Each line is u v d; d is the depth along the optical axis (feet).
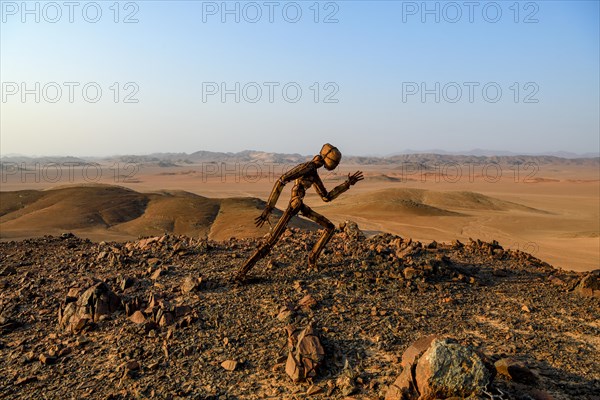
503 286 38.01
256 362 25.43
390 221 249.75
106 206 281.13
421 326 29.58
